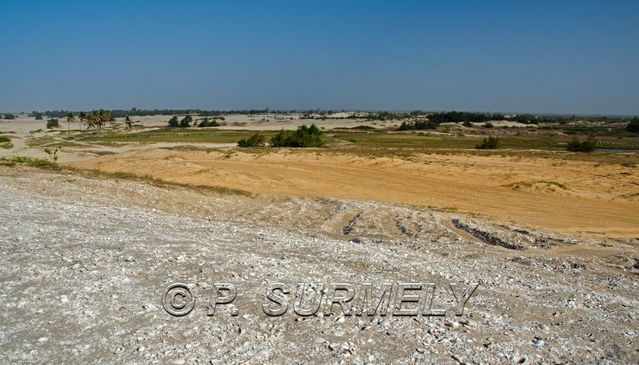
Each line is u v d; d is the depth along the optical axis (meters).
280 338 7.31
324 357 6.78
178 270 10.04
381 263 12.46
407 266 12.40
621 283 12.97
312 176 39.62
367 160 48.62
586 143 72.50
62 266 9.69
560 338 8.26
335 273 10.99
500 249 16.88
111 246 11.56
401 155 52.47
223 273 10.08
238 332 7.41
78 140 109.88
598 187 36.81
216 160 49.75
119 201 22.36
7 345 6.49
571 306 10.16
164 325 7.46
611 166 45.31
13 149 84.44
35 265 9.62
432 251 15.88
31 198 19.58
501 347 7.55
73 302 7.99
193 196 26.14
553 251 16.84
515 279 12.23
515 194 34.31
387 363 6.73
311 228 20.59
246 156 51.75
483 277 12.05
